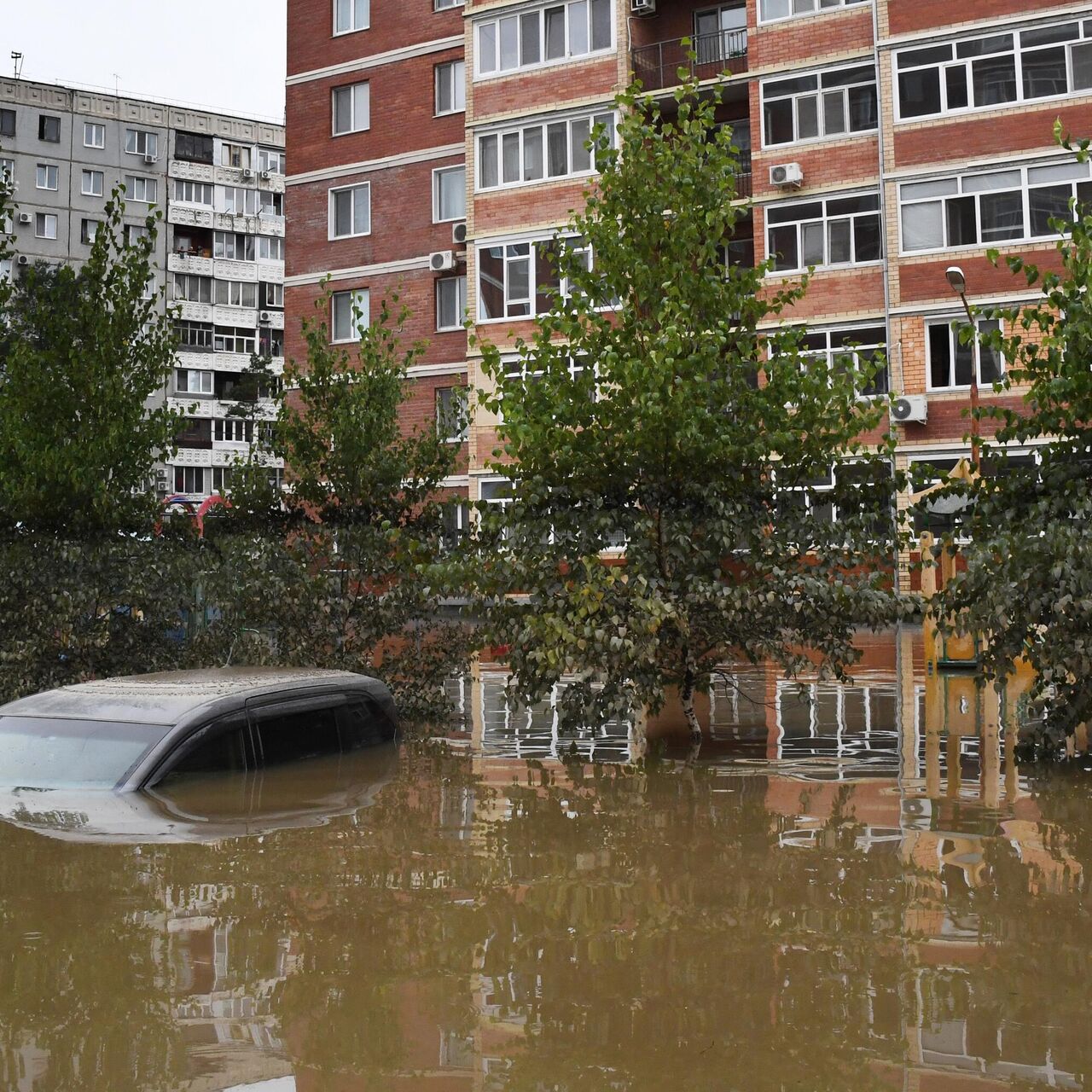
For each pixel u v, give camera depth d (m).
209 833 5.78
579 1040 3.33
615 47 31.92
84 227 65.81
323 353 12.34
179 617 11.97
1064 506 7.73
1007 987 3.69
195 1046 3.30
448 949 4.10
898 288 27.92
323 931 4.28
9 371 12.11
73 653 11.34
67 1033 3.38
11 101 64.31
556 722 10.04
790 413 8.96
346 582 11.06
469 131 33.41
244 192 70.06
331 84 37.44
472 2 33.62
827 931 4.26
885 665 14.16
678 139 9.52
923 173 27.91
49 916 4.44
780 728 9.43
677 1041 3.30
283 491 12.13
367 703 8.55
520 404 8.80
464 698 11.98
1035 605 7.36
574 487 8.93
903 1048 3.25
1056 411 7.93
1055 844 5.53
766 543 8.73
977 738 8.80
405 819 6.12
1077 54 26.89
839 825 5.98
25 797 6.47
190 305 67.81
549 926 4.34
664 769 7.68
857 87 29.23
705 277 9.06
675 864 5.21
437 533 11.14
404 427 35.25
